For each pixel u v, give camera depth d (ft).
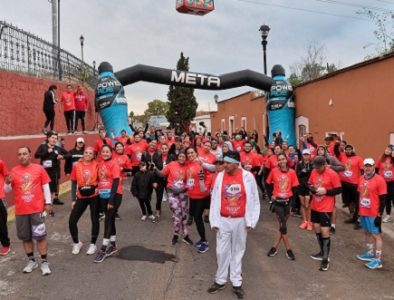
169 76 60.75
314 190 22.61
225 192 19.02
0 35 44.39
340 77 48.24
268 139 63.82
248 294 18.94
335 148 34.12
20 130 47.21
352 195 32.73
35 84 51.47
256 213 19.22
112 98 59.77
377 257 22.74
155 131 59.72
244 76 61.93
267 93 64.13
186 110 165.37
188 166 25.76
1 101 43.27
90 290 19.12
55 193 37.70
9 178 20.76
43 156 36.52
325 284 20.27
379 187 22.71
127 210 37.35
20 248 25.44
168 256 24.26
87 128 75.36
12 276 20.79
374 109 41.01
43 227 21.02
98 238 27.78
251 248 26.30
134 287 19.53
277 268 22.56
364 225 23.35
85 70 77.77
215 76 61.62
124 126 59.82
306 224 31.45
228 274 21.38
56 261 23.07
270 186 35.37
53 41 65.51
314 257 24.23
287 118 62.18
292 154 38.40
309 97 57.72
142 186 32.53
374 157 41.19
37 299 18.13
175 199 26.68
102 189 24.31
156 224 32.17
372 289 19.70
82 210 24.39
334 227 30.60
